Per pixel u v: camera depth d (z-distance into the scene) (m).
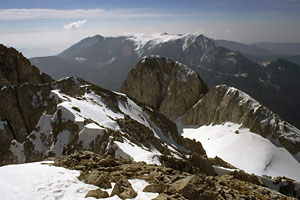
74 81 82.62
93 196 15.48
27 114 71.12
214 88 147.62
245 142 110.56
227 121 131.12
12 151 61.09
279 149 105.81
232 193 18.50
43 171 19.45
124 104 86.62
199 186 16.59
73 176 18.88
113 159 25.89
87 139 43.47
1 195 14.70
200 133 137.25
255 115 120.00
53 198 15.06
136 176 20.34
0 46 93.56
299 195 55.28
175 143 86.44
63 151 46.31
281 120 115.62
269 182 57.19
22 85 74.69
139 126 70.38
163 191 16.61
